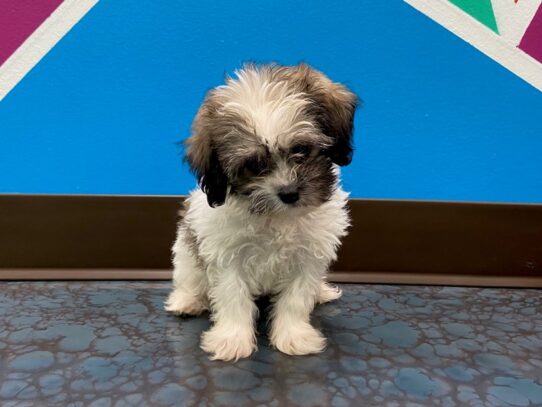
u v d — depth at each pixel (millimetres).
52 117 567
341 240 562
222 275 410
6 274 557
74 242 568
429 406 349
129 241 572
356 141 585
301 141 364
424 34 568
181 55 569
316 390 363
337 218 417
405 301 522
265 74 393
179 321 470
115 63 564
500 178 587
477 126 585
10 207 554
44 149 572
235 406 343
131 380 373
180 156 579
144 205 566
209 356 406
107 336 438
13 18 541
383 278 571
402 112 585
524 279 570
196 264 463
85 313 482
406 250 577
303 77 398
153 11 557
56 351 412
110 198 562
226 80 427
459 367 398
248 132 361
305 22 568
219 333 417
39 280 557
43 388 363
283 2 563
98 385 366
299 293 421
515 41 565
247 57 575
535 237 567
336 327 462
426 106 584
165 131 582
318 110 389
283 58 577
